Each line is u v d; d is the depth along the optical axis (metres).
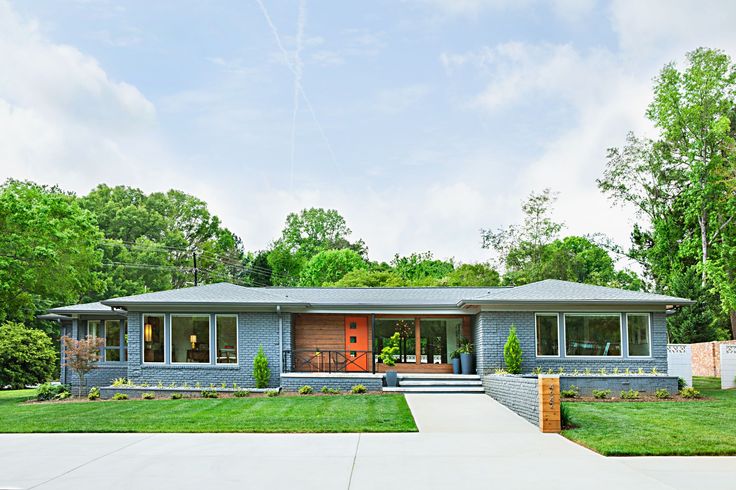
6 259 26.02
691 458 10.15
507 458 10.20
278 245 73.75
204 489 8.35
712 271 29.91
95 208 52.84
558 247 53.69
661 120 37.31
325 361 23.72
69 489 8.42
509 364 20.53
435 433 12.73
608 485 8.35
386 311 22.66
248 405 16.77
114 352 24.80
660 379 19.38
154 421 14.32
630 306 20.97
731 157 35.16
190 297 21.72
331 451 10.87
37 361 30.52
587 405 16.44
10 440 12.41
